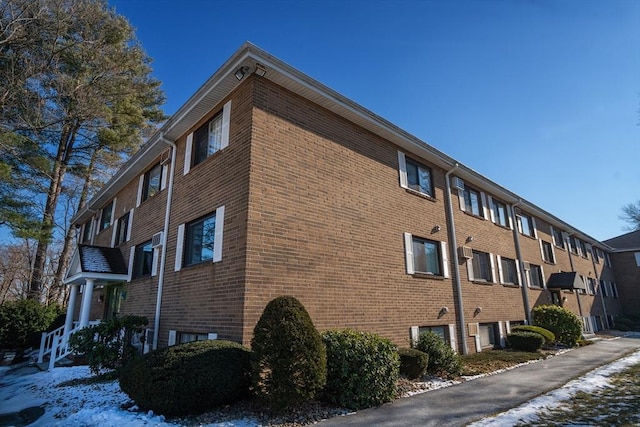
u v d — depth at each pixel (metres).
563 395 6.69
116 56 20.31
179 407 5.22
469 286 12.84
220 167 8.42
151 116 24.69
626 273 31.62
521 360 10.77
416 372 8.02
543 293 18.59
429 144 11.88
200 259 8.75
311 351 5.53
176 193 10.30
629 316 29.05
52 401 6.85
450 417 5.45
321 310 7.86
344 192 9.16
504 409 5.87
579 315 22.02
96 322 13.06
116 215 15.03
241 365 5.81
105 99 19.97
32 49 17.39
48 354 13.04
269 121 7.99
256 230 7.19
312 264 7.95
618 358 11.48
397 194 10.80
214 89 8.60
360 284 8.87
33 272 20.36
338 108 9.34
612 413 5.47
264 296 7.01
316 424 5.13
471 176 14.40
